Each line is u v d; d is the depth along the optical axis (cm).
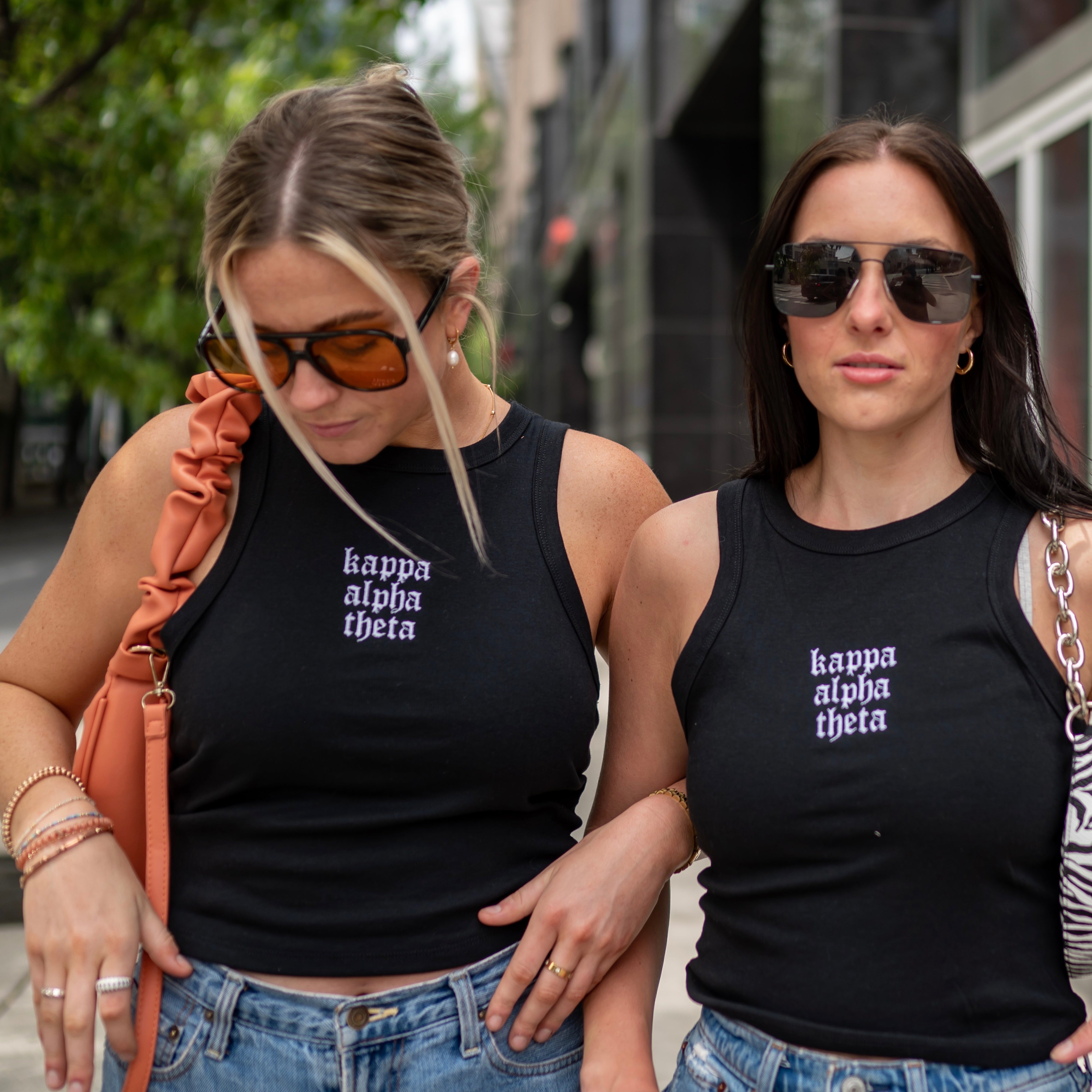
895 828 132
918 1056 131
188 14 616
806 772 136
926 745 132
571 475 161
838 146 142
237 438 152
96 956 137
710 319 1421
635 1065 151
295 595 148
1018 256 150
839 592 143
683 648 153
